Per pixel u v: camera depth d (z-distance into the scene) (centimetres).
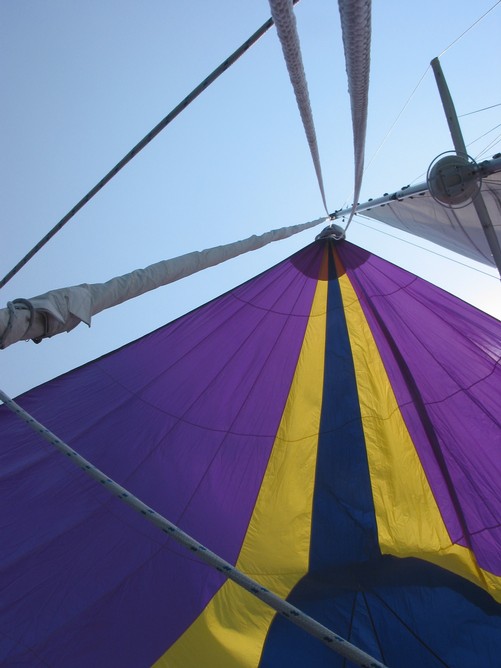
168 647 573
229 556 641
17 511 585
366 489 686
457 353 707
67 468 614
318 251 736
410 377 720
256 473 684
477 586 623
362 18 251
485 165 454
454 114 544
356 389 725
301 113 376
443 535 665
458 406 697
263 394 715
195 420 688
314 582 634
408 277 711
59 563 580
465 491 675
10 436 605
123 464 643
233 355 715
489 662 561
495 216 573
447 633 585
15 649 538
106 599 578
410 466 694
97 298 316
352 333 740
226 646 577
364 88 320
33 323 273
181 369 694
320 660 572
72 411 639
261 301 731
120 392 664
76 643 556
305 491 684
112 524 606
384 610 605
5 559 566
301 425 711
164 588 595
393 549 652
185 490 655
